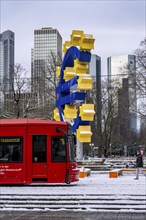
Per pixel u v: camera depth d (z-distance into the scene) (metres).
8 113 46.94
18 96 44.94
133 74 54.12
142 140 92.50
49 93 50.25
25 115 44.53
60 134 20.03
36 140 19.98
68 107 27.70
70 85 26.58
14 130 20.05
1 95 53.81
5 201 14.66
